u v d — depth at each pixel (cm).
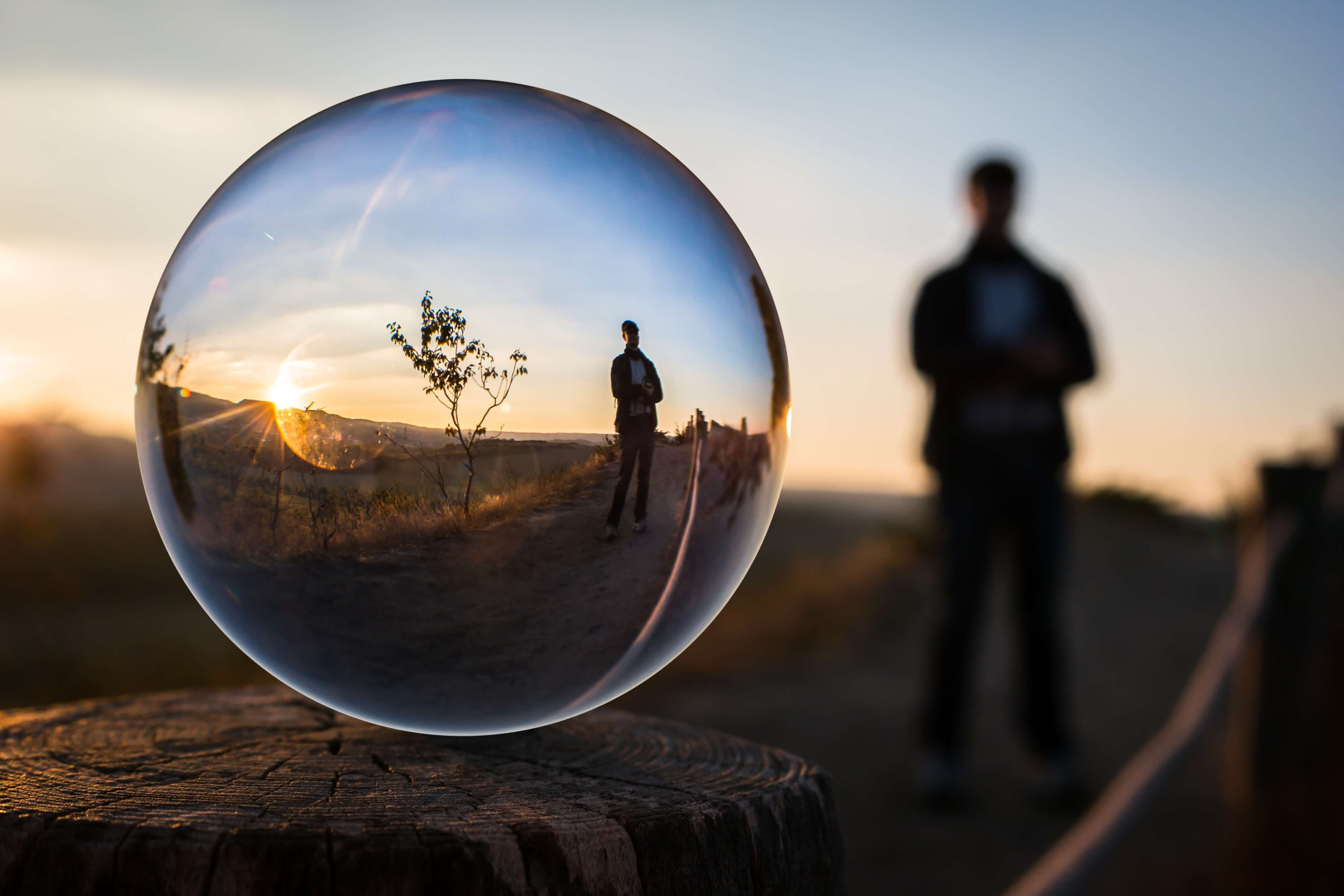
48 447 818
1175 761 234
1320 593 267
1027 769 437
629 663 109
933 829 359
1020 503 376
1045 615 383
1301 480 277
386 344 97
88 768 114
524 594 100
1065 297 381
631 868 94
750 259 119
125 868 87
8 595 767
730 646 693
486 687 105
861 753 454
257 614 104
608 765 121
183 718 141
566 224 100
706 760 124
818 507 2681
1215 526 1132
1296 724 267
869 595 847
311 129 107
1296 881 263
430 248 98
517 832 92
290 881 87
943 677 384
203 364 100
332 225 99
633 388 101
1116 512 1232
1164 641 734
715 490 106
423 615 100
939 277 380
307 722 140
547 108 110
